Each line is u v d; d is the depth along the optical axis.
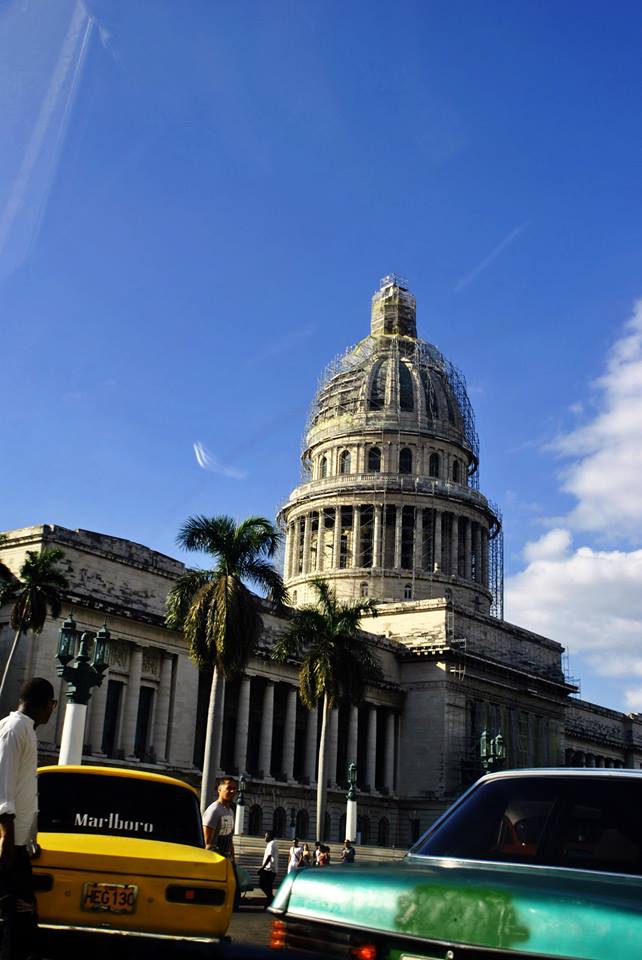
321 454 152.50
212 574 63.50
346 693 80.00
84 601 78.44
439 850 9.27
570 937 6.95
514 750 122.25
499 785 9.79
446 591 136.88
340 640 80.81
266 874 44.72
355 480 143.12
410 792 112.56
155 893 14.35
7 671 66.75
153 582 86.00
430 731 113.38
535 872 8.43
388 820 111.94
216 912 14.67
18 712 12.42
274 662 100.56
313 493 145.25
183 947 6.05
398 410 149.38
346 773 109.50
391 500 140.88
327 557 143.25
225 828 21.97
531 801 9.34
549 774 9.57
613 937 6.80
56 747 74.06
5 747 11.75
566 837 8.73
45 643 75.31
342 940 8.04
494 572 153.75
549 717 131.25
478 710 119.38
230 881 15.10
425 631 117.38
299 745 107.62
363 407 150.50
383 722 115.88
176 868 14.60
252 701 102.06
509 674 123.50
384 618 120.94
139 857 14.50
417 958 7.57
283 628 102.50
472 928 7.38
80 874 14.16
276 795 98.44
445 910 7.59
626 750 164.50
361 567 138.50
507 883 7.79
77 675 41.75
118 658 82.69
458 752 113.62
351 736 108.50
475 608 139.25
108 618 81.12
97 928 13.95
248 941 25.59
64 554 73.00
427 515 142.50
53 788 16.19
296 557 146.62
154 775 16.97
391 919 7.81
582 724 153.75
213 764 60.72
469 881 7.83
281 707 105.25
